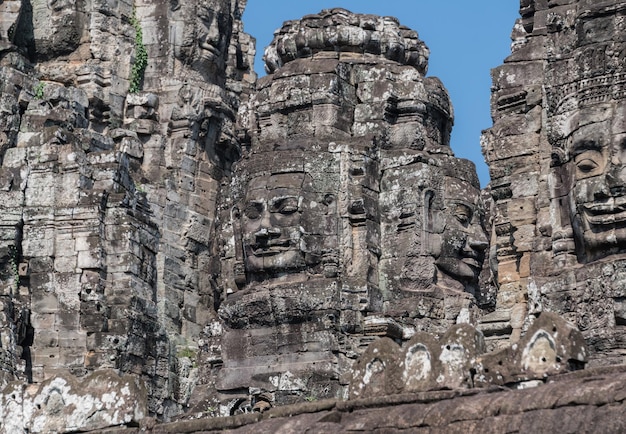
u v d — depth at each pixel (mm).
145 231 49344
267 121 46719
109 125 52812
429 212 45062
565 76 34656
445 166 45750
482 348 29797
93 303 47750
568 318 33781
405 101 46625
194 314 51125
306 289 43906
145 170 52469
